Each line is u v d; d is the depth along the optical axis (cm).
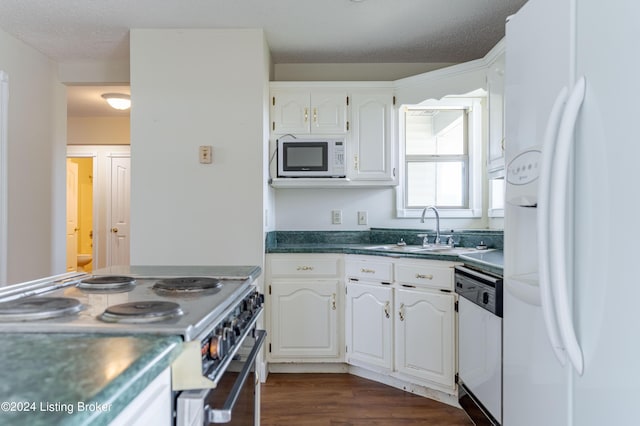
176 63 276
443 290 234
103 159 567
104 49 311
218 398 97
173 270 167
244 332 122
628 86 78
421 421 219
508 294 137
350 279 279
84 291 122
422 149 336
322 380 274
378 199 339
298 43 301
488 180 323
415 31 282
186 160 276
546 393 111
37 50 313
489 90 258
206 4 245
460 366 220
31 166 312
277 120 307
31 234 313
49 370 59
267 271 281
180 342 79
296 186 318
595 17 89
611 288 82
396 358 255
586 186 91
